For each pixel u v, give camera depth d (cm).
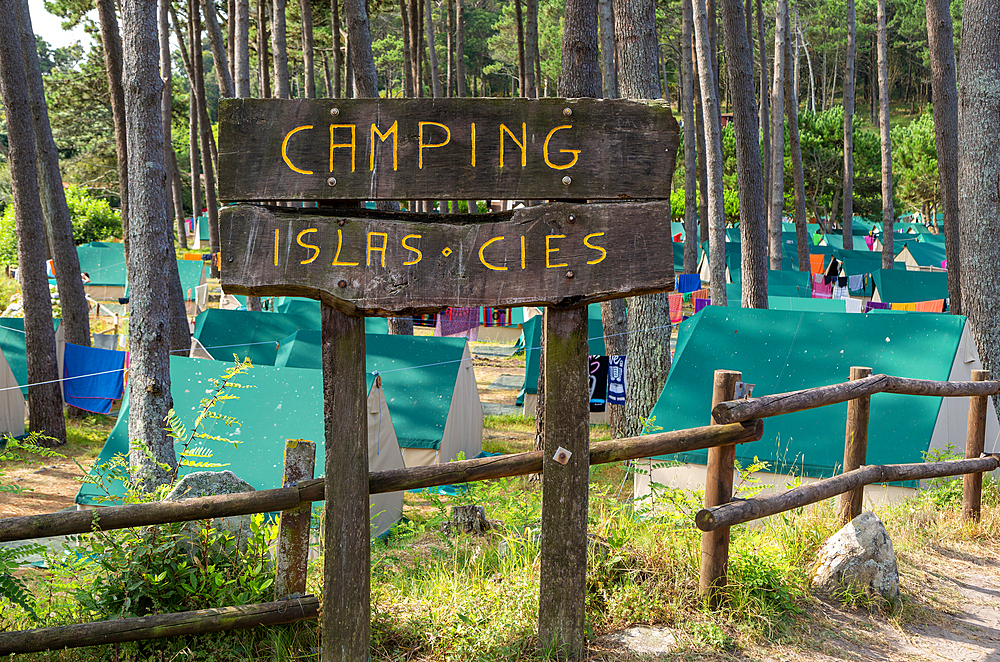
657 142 324
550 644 346
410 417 1183
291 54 3941
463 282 321
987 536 570
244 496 334
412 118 318
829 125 4503
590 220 324
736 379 398
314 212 319
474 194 321
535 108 321
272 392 934
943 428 766
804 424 795
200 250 4081
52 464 1256
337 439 321
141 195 823
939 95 1126
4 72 1397
